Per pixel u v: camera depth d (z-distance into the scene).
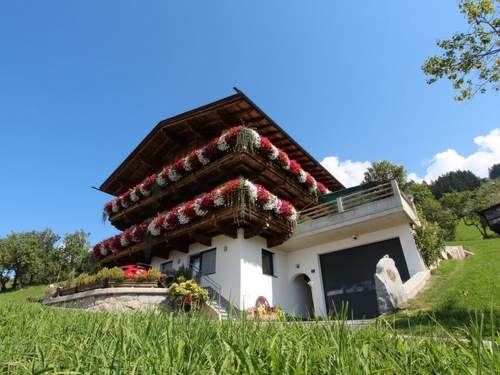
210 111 15.52
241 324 2.21
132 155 19.72
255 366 1.50
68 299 12.63
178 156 18.55
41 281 41.03
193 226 13.71
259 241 14.36
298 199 17.16
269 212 13.87
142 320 2.65
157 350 1.70
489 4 9.44
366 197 14.85
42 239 43.47
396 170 32.53
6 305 5.15
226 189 12.74
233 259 13.29
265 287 13.65
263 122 15.88
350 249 13.91
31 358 1.86
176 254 16.05
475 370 1.38
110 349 1.75
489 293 7.72
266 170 14.50
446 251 16.19
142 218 19.56
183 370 1.45
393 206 12.23
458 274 10.74
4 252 39.75
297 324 2.31
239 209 12.27
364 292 13.01
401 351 1.75
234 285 12.81
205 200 13.22
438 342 1.86
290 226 14.52
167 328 2.01
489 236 34.44
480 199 37.22
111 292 11.48
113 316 2.90
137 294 11.45
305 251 15.14
